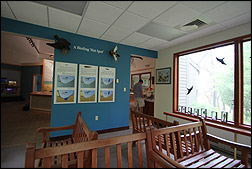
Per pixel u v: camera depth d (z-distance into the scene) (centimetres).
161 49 408
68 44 274
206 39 297
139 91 482
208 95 305
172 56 378
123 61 366
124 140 132
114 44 352
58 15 222
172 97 371
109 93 343
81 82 306
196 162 167
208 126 283
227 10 200
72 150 112
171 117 366
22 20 239
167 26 256
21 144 255
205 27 258
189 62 350
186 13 210
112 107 349
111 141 127
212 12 206
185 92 354
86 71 312
